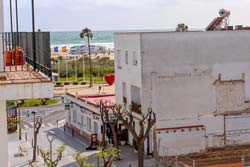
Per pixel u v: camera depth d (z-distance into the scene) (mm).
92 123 49344
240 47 45094
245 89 45375
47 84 8352
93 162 39781
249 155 41781
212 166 38531
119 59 48656
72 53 162500
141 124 37281
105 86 64750
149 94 43250
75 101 54906
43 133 54406
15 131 54375
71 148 46156
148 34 43000
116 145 40625
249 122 45500
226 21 50406
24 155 42844
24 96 8258
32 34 10516
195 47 43969
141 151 36875
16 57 11383
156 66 43312
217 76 44625
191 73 44000
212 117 44562
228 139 44969
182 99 43812
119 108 41125
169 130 43156
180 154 43094
